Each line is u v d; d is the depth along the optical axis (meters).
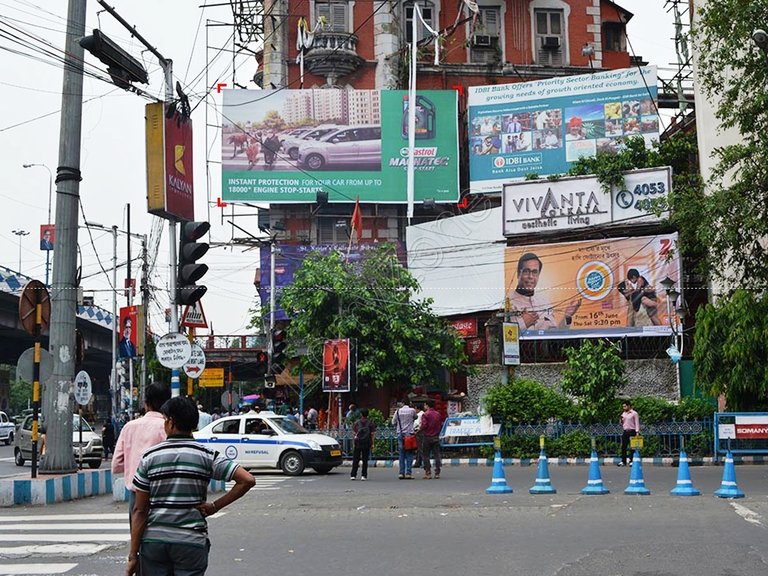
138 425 8.06
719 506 14.17
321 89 43.88
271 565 9.82
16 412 129.00
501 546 10.70
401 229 44.84
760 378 24.81
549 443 27.34
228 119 43.50
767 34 19.25
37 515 14.38
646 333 33.25
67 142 18.16
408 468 22.25
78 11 18.25
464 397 33.78
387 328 34.22
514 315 34.56
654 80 41.44
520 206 35.94
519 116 42.50
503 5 47.66
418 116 43.78
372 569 9.45
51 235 52.16
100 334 62.31
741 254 24.45
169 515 5.60
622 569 9.14
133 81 17.56
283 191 43.25
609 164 35.75
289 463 24.03
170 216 17.23
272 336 28.69
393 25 46.50
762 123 22.55
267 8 46.78
